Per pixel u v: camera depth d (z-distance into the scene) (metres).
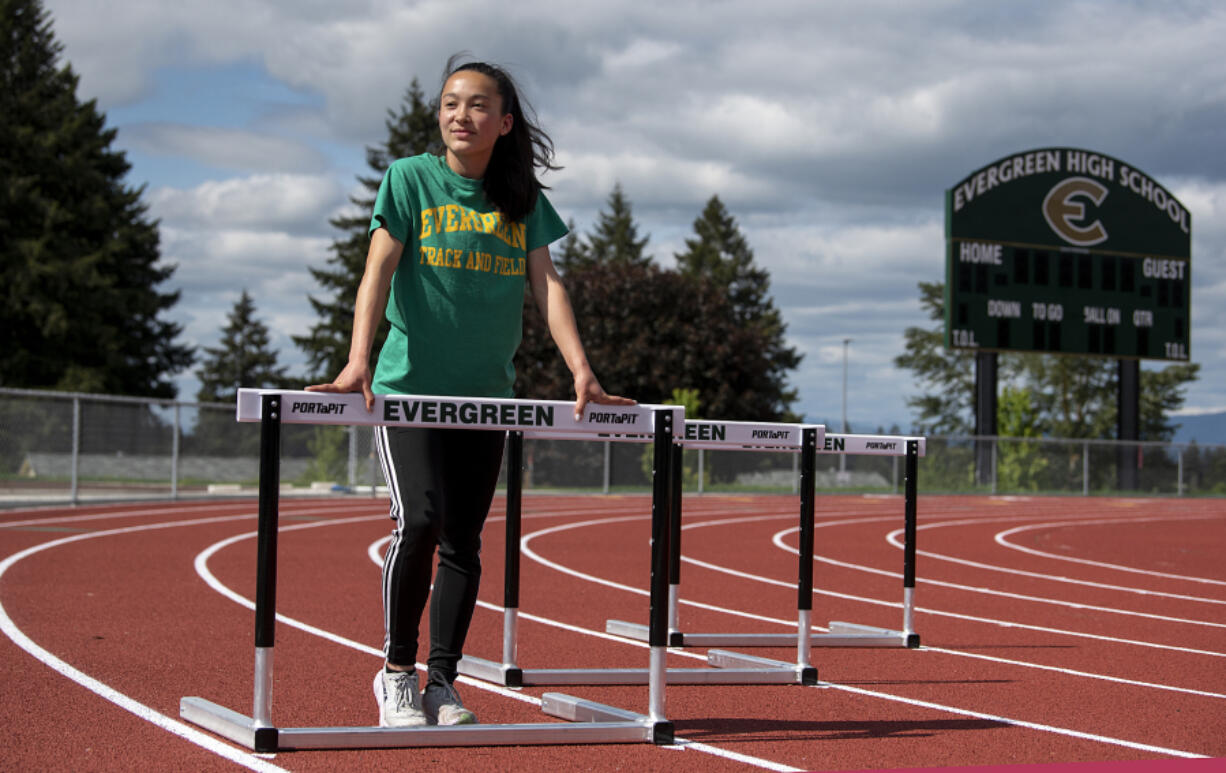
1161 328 32.34
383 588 4.04
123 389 44.09
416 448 3.87
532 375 43.16
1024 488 34.25
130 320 45.50
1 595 7.79
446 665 4.11
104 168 47.66
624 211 74.12
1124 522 22.38
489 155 4.00
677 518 6.43
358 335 3.67
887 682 5.52
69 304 42.16
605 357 42.53
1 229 41.59
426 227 3.92
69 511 17.62
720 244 72.62
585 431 3.96
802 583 5.48
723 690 5.22
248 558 10.80
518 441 5.22
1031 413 37.50
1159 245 32.38
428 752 3.85
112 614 7.07
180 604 7.61
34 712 4.40
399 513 3.94
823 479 33.84
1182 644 6.96
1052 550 14.68
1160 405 61.62
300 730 3.84
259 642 3.78
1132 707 4.98
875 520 21.00
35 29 45.41
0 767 3.59
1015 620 7.96
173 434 21.86
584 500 26.23
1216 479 36.72
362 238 49.28
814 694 5.17
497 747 3.95
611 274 44.62
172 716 4.38
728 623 7.53
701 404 43.16
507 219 4.02
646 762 3.79
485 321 3.98
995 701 5.07
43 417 19.50
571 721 4.46
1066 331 31.22
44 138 42.56
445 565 4.15
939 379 63.25
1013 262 30.70
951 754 4.01
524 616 7.48
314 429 27.16
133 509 18.45
